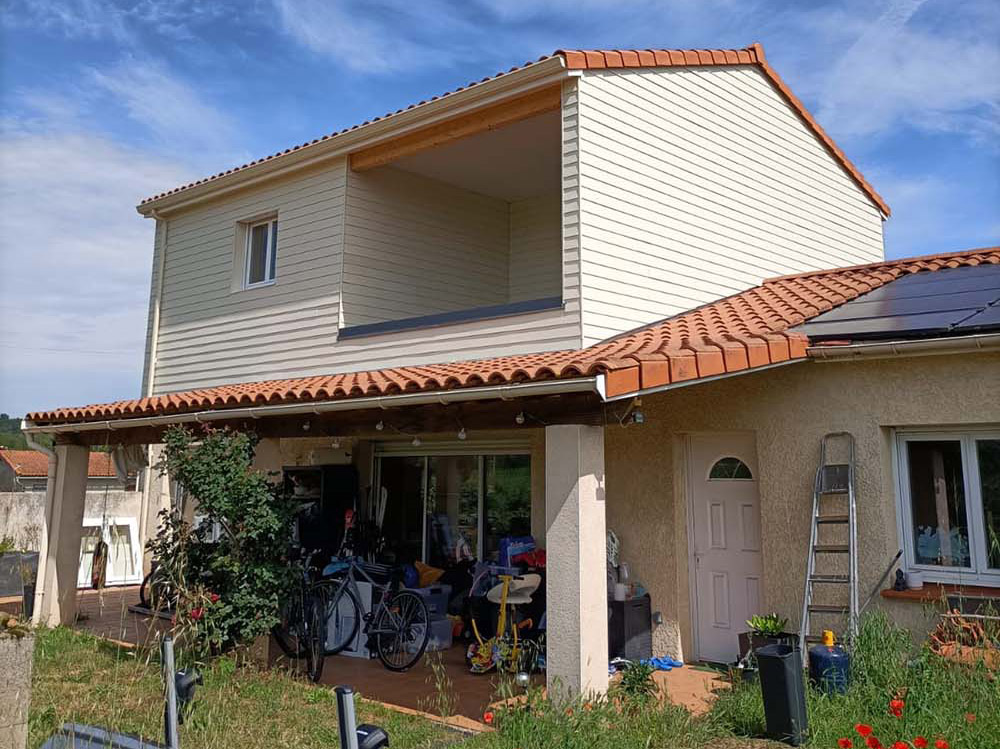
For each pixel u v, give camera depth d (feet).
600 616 20.11
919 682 18.75
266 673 25.93
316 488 37.27
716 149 35.29
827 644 21.24
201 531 27.37
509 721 18.58
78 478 36.27
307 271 38.06
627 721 18.35
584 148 29.14
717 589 27.99
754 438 27.45
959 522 23.32
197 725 19.45
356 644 30.42
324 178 37.99
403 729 20.04
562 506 20.26
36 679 24.36
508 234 43.70
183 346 44.42
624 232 30.32
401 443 38.68
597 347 26.58
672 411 28.32
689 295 32.96
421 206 39.73
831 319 26.89
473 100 31.68
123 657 27.63
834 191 42.86
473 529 35.27
